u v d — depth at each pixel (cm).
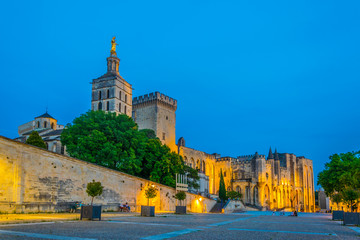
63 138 5941
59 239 1410
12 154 3192
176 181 6619
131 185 5184
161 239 1534
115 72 10206
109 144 5400
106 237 1516
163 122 11131
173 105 11656
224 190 11456
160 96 11075
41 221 2302
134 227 2091
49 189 3612
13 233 1561
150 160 6600
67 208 3812
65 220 2475
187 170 9138
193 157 12731
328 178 6606
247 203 14138
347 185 5006
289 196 16762
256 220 3778
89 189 3219
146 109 11106
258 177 14662
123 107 10100
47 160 3625
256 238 1698
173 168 6838
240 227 2480
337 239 1745
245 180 14475
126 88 10356
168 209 6334
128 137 6025
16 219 2353
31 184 3384
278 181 15975
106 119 6309
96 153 5431
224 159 15150
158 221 2784
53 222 2298
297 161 18062
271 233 2027
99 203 4400
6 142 3133
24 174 3309
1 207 3012
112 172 4734
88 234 1614
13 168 3189
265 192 14800
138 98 11356
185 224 2523
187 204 7400
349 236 1969
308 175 18425
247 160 15450
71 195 3925
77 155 5503
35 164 3459
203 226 2417
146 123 10994
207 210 8875
